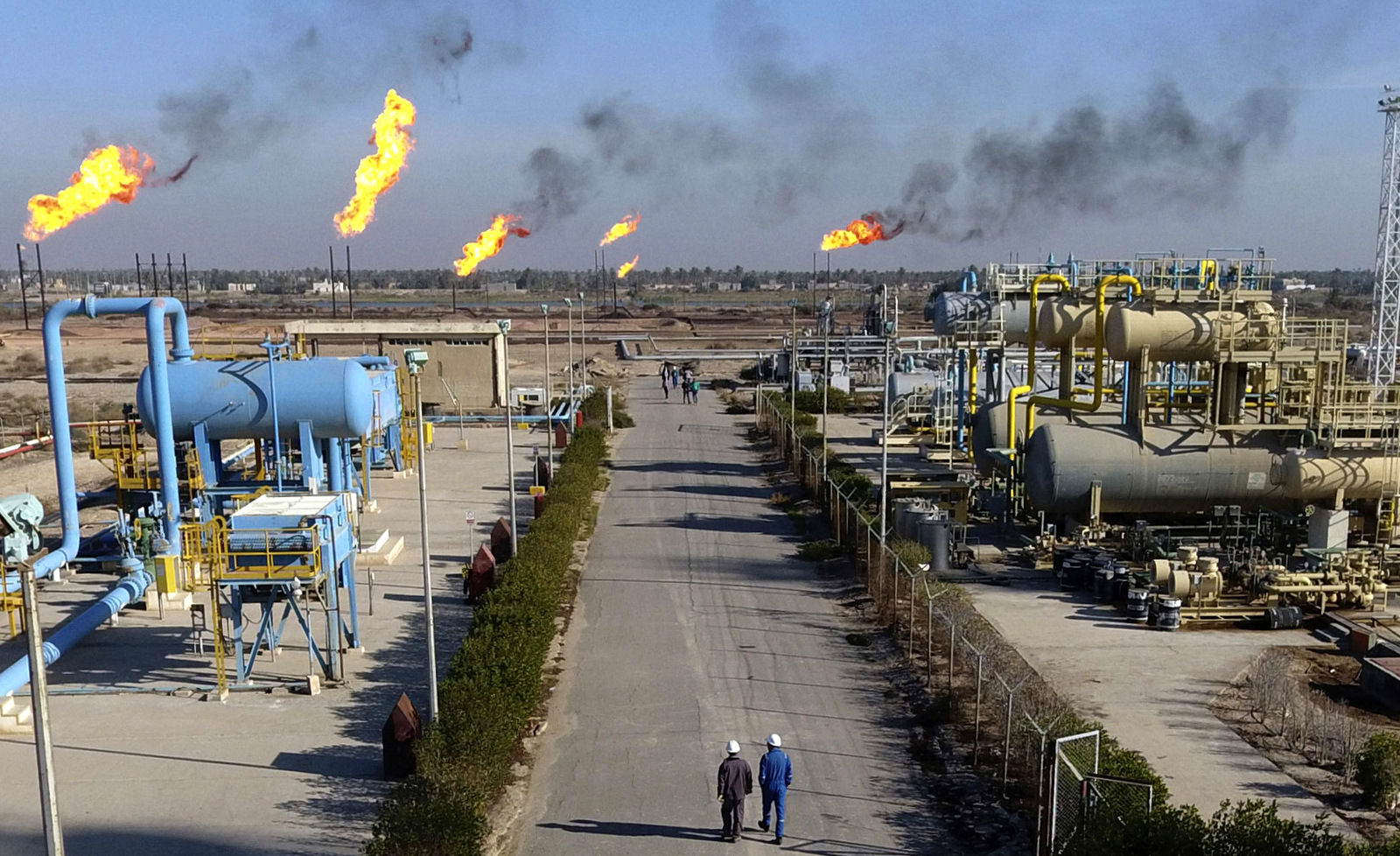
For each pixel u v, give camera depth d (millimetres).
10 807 20094
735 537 40438
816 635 29375
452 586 34250
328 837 18906
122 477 36125
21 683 24531
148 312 33250
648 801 20172
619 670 26734
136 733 23312
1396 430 34156
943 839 18750
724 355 113812
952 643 24734
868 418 71938
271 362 35000
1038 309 42219
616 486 50531
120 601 30203
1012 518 39625
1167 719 23250
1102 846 15438
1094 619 30234
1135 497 35312
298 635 29562
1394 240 80062
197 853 18375
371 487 50125
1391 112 79625
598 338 136875
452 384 70812
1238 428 34750
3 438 63500
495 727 20406
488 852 18328
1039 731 19297
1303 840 14891
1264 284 37094
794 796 20250
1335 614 30203
